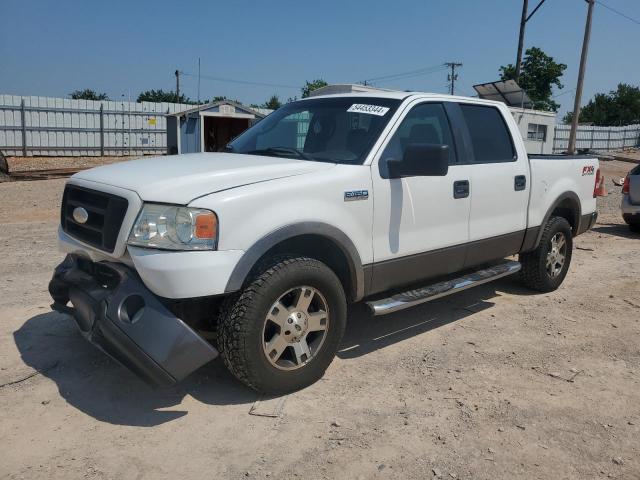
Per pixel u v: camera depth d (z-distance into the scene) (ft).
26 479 9.55
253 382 11.82
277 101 155.43
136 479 9.66
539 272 20.02
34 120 90.99
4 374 13.17
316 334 12.91
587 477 10.01
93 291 12.07
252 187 11.68
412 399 12.57
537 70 131.03
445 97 16.34
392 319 17.71
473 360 14.75
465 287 16.19
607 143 140.05
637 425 11.76
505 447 10.85
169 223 10.93
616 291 21.39
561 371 14.21
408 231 14.52
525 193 18.30
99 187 12.11
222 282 10.99
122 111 98.02
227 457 10.32
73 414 11.59
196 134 81.87
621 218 40.86
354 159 13.73
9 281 20.08
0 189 46.39
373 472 10.00
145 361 10.71
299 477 9.82
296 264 11.96
